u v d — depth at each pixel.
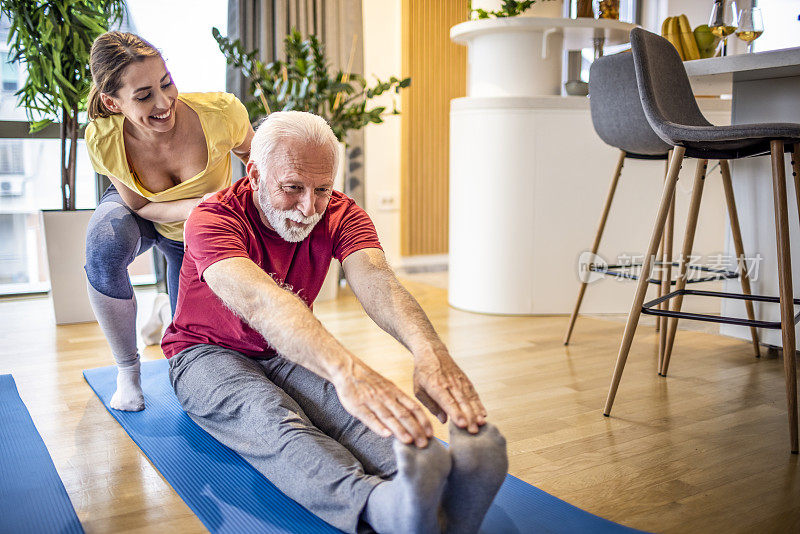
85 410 2.04
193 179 2.03
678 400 2.11
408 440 1.07
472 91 3.58
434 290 4.20
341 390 1.15
